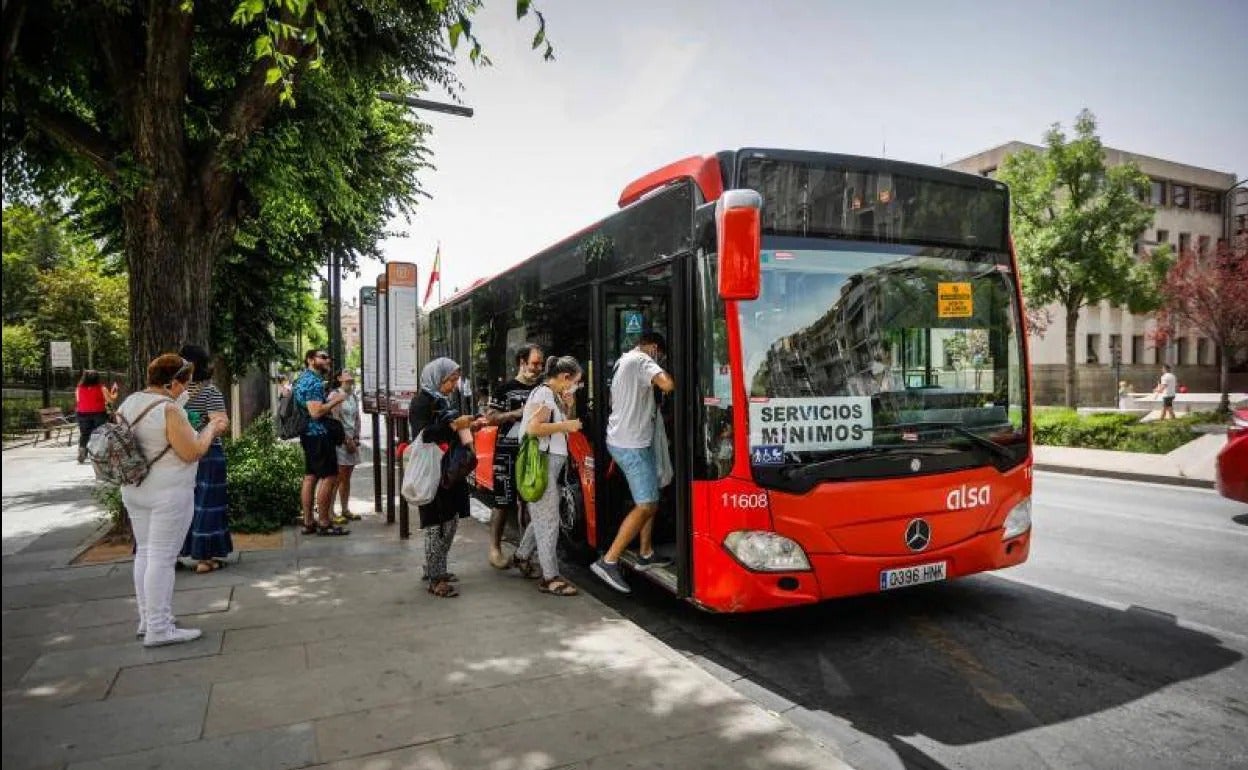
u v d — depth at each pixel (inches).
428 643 182.4
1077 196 869.2
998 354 209.2
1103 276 859.4
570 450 279.7
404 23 308.8
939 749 142.0
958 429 198.8
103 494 345.1
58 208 329.4
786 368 183.9
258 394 973.8
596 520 249.0
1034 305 922.1
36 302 1080.2
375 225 611.8
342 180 410.9
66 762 126.6
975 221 209.6
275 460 387.2
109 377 1104.8
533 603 215.0
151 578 179.6
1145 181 860.6
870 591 186.1
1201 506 389.7
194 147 324.8
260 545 289.9
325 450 307.1
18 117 260.7
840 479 183.3
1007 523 205.3
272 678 161.5
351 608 210.1
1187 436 581.9
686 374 197.3
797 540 179.6
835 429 186.5
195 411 241.4
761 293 184.2
